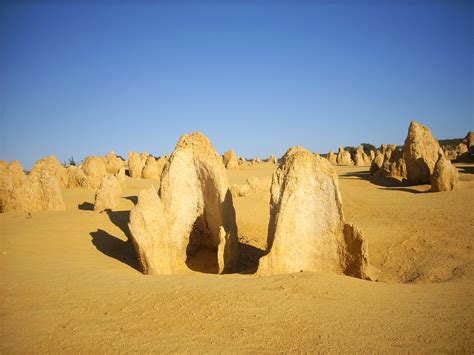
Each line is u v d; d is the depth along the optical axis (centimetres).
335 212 772
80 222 1195
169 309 554
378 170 2650
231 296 589
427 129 2206
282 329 500
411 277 833
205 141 959
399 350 451
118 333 489
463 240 1019
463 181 2095
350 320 525
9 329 495
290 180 776
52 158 2261
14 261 793
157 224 800
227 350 452
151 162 2891
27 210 1405
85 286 648
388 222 1305
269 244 797
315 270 781
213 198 948
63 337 477
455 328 502
